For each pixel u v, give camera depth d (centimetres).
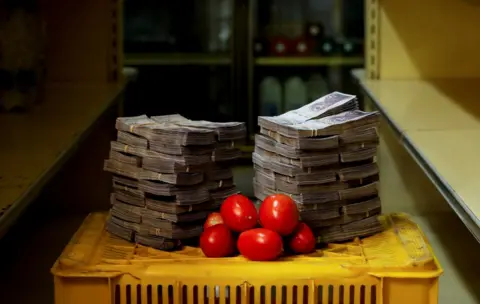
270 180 120
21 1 167
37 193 113
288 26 274
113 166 120
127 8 269
